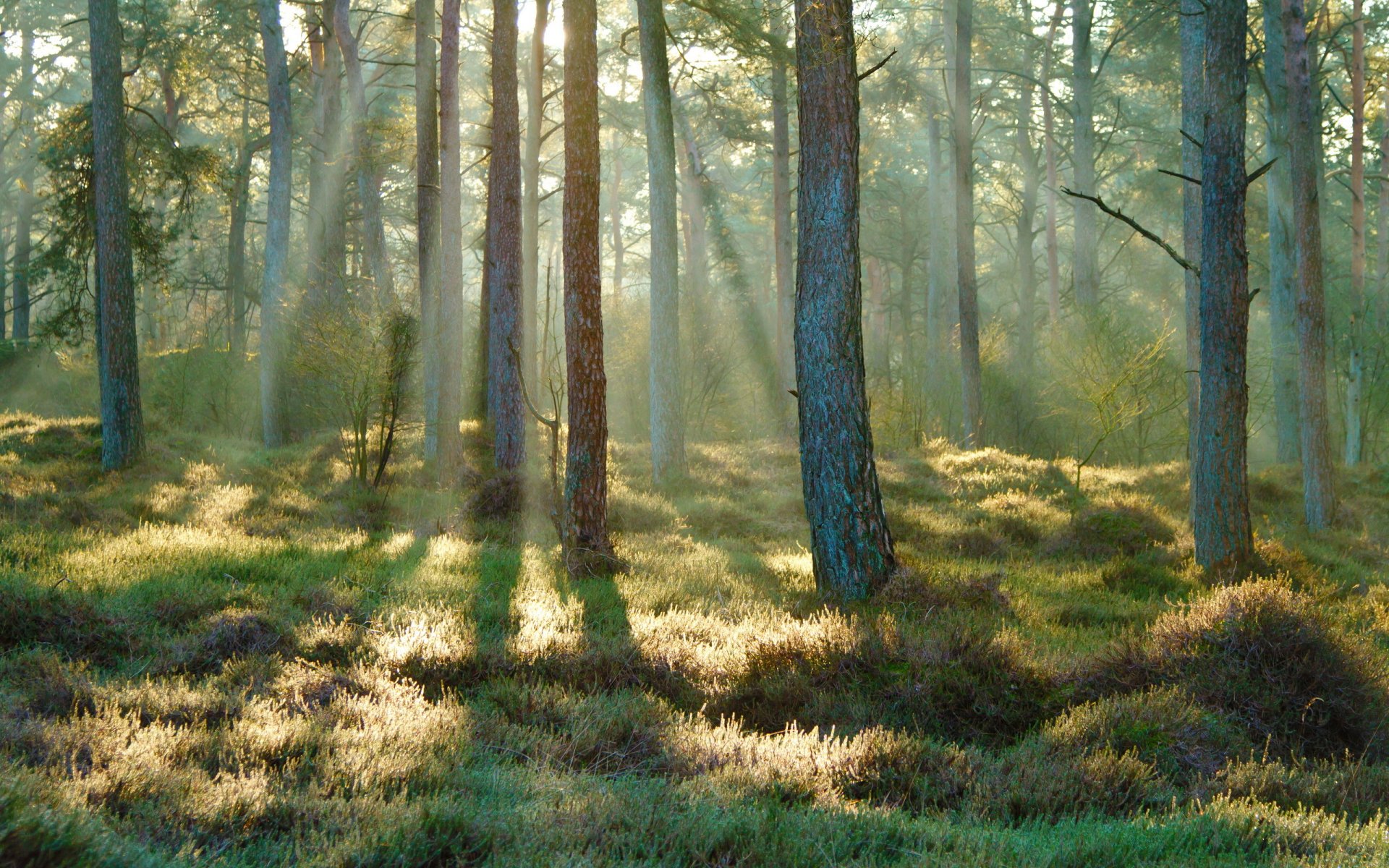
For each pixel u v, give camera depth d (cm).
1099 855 388
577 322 1072
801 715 605
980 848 387
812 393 914
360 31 2719
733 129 3144
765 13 1772
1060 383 2820
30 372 3478
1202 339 1112
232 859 356
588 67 1085
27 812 334
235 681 595
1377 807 486
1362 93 2188
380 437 1777
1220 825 421
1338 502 1560
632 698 604
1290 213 2272
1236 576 1059
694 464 1956
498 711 570
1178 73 3133
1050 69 3522
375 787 435
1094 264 2936
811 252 920
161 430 2408
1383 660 659
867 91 3111
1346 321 3042
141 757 434
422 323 1903
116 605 717
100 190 1733
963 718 608
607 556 1034
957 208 2520
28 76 4228
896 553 961
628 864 364
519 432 1706
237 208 3525
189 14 2878
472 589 895
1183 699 591
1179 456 3175
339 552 1068
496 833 385
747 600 892
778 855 383
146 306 3944
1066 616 896
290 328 2294
